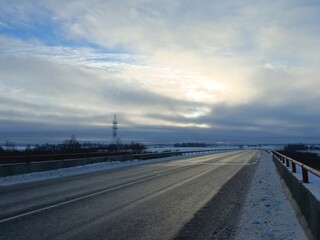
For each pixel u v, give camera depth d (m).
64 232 8.00
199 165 34.44
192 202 12.41
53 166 25.48
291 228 8.54
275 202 12.34
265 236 7.88
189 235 8.01
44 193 14.30
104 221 9.20
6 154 31.50
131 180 19.70
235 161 42.41
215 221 9.44
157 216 9.95
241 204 12.06
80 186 16.75
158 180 19.78
